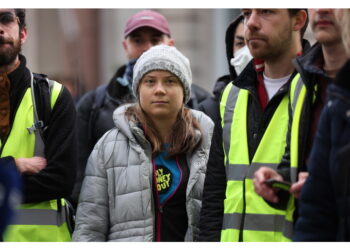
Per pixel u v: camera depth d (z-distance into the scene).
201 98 11.84
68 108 9.54
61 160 9.37
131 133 9.17
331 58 7.93
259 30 8.48
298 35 8.67
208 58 38.12
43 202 9.43
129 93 11.85
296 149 7.96
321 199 7.12
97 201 9.20
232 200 8.48
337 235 7.03
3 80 9.44
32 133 9.42
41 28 32.09
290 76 8.41
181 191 9.10
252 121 8.57
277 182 7.73
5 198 6.17
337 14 7.44
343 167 6.93
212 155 8.77
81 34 36.03
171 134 9.21
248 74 8.71
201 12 38.41
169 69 9.21
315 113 7.96
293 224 8.05
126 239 9.04
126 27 12.55
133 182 9.08
